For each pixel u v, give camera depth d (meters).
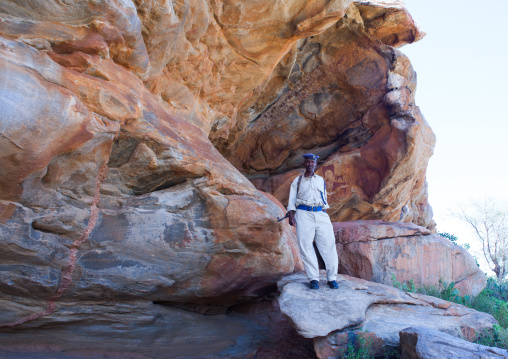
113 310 4.11
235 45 5.57
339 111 8.89
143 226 4.01
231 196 4.42
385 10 8.19
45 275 3.53
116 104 3.51
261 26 5.41
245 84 6.33
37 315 3.69
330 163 8.48
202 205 4.36
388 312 4.19
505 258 14.05
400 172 8.05
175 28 4.52
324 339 3.64
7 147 2.81
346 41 8.20
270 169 9.42
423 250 6.52
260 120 8.93
